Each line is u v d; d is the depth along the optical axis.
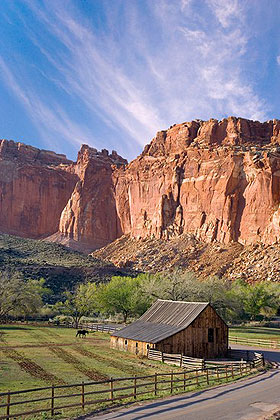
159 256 120.56
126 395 18.98
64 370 28.08
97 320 73.75
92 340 47.12
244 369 28.38
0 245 124.62
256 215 111.44
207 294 64.25
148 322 40.41
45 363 30.73
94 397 20.16
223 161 123.81
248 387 21.69
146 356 34.75
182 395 19.53
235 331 59.97
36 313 68.88
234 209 116.94
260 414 15.42
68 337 49.06
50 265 98.31
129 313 69.19
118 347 39.94
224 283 73.38
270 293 76.44
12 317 68.75
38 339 45.84
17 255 114.81
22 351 36.53
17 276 68.94
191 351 35.12
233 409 16.25
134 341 37.31
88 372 27.62
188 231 126.81
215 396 19.17
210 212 122.50
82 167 193.00
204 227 121.88
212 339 36.31
